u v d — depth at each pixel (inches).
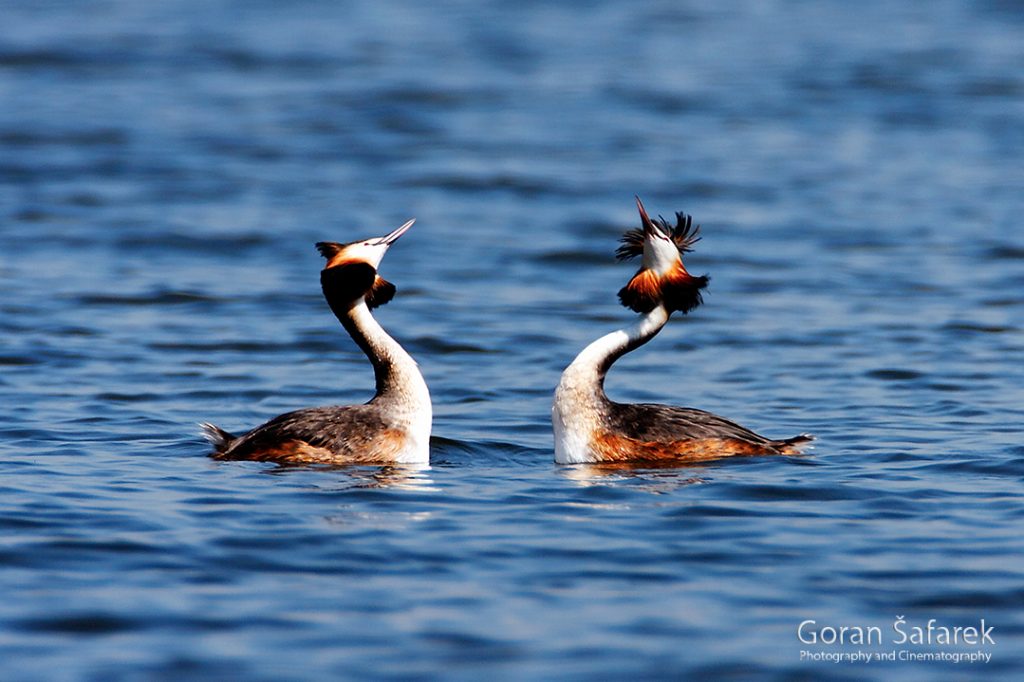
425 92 1628.9
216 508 409.4
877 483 448.1
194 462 474.6
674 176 1233.4
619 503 422.6
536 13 2246.6
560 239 1014.4
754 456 490.6
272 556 365.1
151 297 818.2
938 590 344.2
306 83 1676.9
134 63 1784.0
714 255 957.2
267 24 2103.8
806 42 1988.2
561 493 435.8
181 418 560.4
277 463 474.0
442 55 1875.0
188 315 778.8
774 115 1523.1
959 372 655.1
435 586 344.8
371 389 628.1
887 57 1865.2
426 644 308.7
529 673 294.4
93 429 532.1
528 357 698.8
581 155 1325.0
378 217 1069.1
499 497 430.3
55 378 628.1
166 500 418.3
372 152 1330.0
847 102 1590.8
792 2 2385.6
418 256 957.8
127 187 1158.3
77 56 1815.9
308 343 719.7
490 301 832.9
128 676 291.7
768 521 402.3
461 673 294.2
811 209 1107.9
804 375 656.4
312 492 431.2
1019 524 398.6
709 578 352.2
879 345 717.3
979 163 1291.8
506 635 314.2
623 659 301.7
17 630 315.6
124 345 703.1
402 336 737.0
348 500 422.0
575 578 351.3
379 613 327.0
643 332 499.5
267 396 609.9
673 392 627.2
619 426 491.5
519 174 1238.3
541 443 529.7
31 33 1967.3
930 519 405.1
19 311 769.6
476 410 590.9
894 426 548.7
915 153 1338.6
